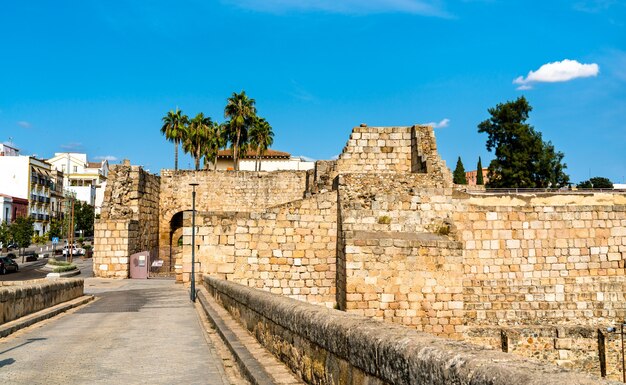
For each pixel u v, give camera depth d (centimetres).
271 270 3045
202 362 1229
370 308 2511
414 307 2523
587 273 2908
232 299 1738
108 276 4434
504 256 2892
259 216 3064
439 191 2873
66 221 10231
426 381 466
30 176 12300
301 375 866
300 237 3066
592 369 2661
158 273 4838
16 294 1898
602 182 12938
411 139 3466
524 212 2914
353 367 641
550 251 2908
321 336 761
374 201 2841
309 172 5375
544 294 2881
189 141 7869
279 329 1031
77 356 1315
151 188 5194
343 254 2622
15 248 10806
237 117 7781
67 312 2362
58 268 4466
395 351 527
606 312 2884
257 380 872
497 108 8850
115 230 4469
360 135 3472
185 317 2134
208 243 3070
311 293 3039
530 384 353
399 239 2550
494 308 2858
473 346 476
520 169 8500
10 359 1282
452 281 2544
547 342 2673
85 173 15650
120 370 1147
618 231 2934
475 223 2892
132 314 2261
